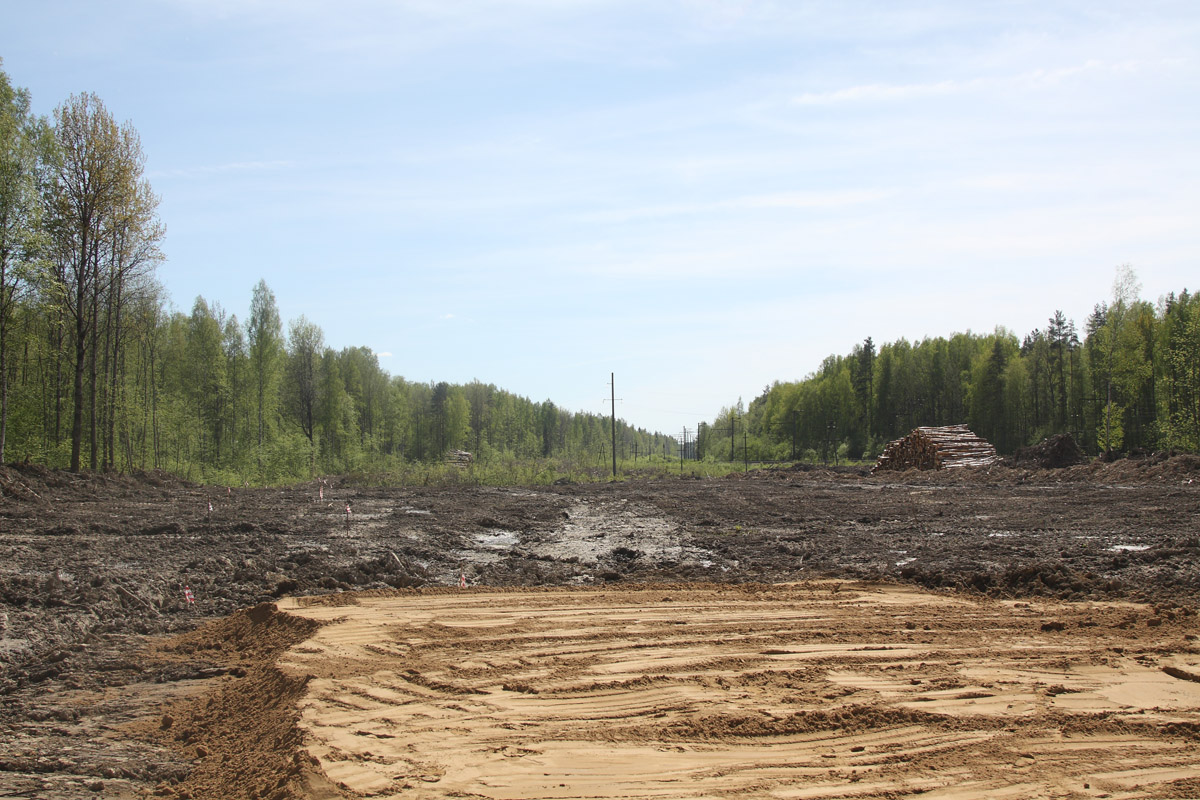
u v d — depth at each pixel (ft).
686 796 17.88
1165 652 28.99
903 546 56.65
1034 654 29.19
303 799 17.47
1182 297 213.46
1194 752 20.10
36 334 108.58
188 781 20.04
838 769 19.31
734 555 55.77
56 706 25.95
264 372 169.17
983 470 132.05
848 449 272.72
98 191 102.32
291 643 31.71
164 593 41.78
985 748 20.49
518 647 31.17
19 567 45.70
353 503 92.38
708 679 26.61
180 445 145.69
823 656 29.32
